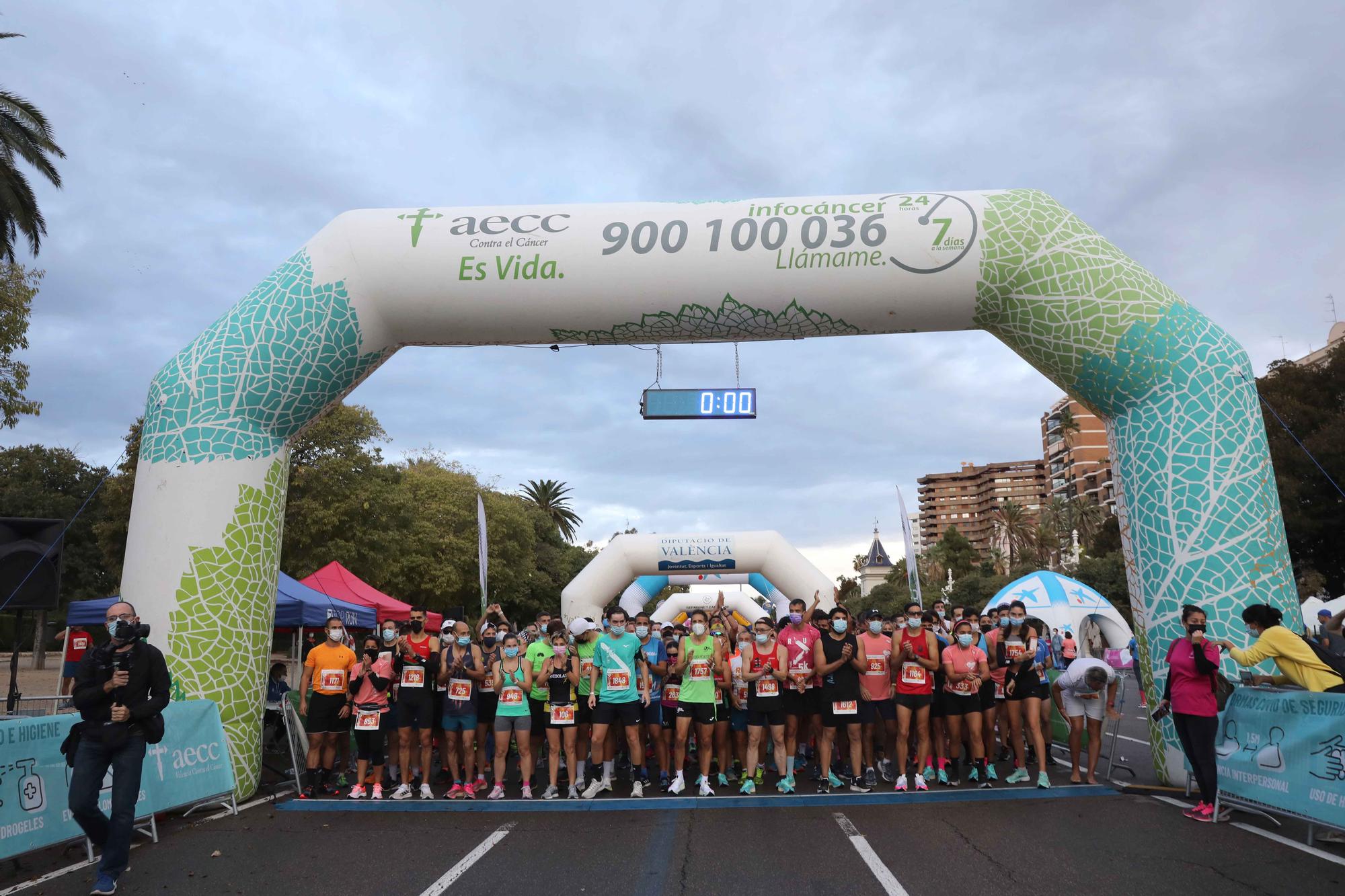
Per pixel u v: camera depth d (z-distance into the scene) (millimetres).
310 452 25906
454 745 8562
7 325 17391
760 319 9094
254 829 6922
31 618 41594
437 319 9227
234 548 8500
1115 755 9602
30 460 43188
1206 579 7902
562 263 8969
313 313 8867
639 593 27797
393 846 6273
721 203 9242
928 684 8453
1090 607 17953
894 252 8797
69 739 5371
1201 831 6340
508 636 8438
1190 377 8195
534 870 5559
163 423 8633
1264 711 6336
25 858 6074
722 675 8766
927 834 6387
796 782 9039
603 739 8336
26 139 16859
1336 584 33625
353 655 8766
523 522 38781
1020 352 9195
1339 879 5090
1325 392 34125
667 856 5883
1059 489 114375
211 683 8188
